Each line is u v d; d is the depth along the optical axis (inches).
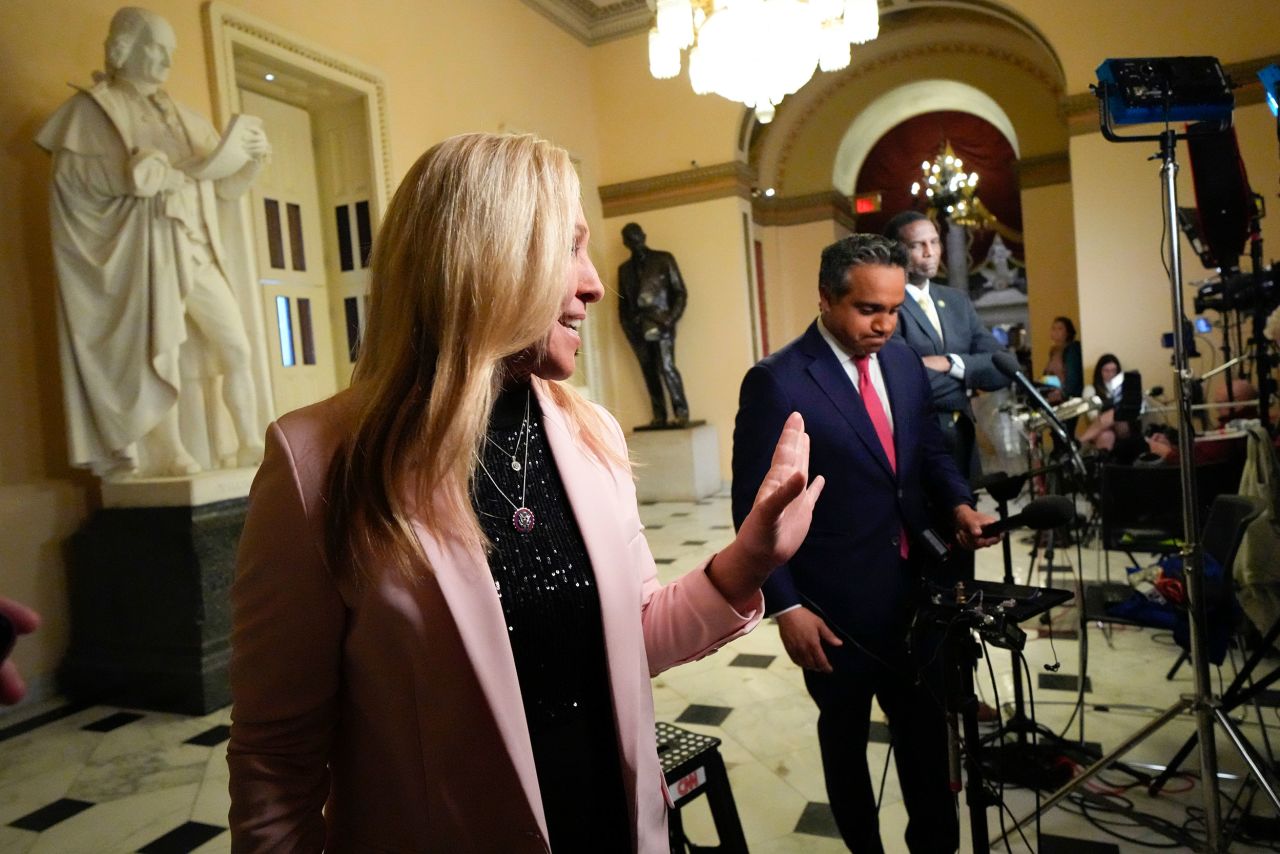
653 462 328.8
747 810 98.3
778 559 38.3
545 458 38.2
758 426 74.2
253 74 212.4
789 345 78.4
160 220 149.2
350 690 32.4
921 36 410.6
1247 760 73.9
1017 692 97.4
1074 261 392.2
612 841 36.0
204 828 103.1
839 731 72.4
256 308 173.9
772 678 141.9
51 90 158.9
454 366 31.3
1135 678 129.0
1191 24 257.1
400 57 250.2
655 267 328.8
